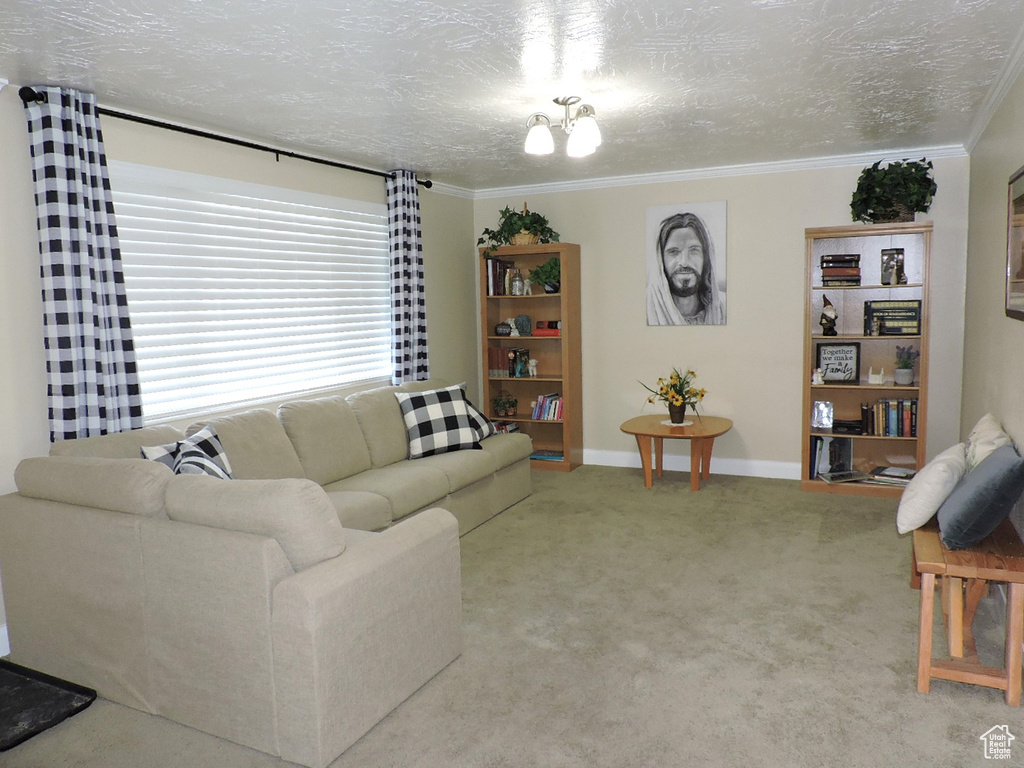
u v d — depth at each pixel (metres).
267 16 2.46
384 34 2.66
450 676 2.80
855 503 4.96
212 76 3.11
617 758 2.29
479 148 4.68
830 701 2.60
